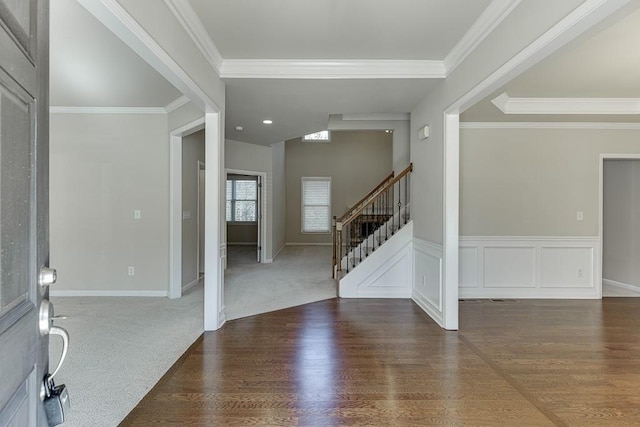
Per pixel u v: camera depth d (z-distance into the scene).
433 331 3.39
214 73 3.23
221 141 3.48
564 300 4.59
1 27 0.68
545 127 4.69
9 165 0.72
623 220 5.33
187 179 4.97
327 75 3.42
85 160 4.61
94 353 2.85
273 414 2.03
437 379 2.44
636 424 1.95
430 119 3.87
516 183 4.70
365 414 2.03
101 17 1.69
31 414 0.82
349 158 10.20
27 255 0.81
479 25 2.64
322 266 6.99
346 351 2.91
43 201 0.89
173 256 4.60
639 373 2.54
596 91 3.88
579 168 4.71
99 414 2.02
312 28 2.77
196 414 2.02
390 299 4.58
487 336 3.26
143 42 1.94
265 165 7.44
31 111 0.82
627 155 4.70
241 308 4.16
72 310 4.01
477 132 4.70
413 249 4.56
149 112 4.61
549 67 3.17
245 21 2.66
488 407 2.11
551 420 1.98
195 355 2.82
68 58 2.98
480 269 4.72
